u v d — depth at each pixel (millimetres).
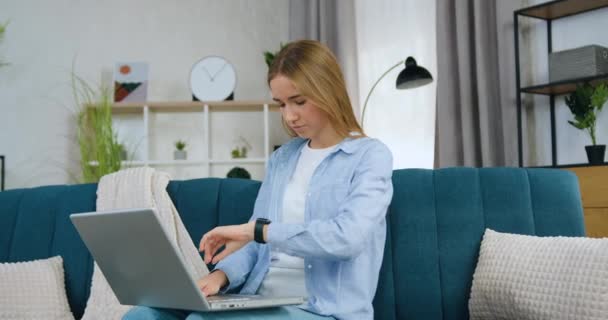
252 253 1496
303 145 1572
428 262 1680
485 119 2973
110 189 1962
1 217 2082
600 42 2848
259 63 4309
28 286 1860
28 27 4168
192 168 4223
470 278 1654
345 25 3850
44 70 4156
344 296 1320
